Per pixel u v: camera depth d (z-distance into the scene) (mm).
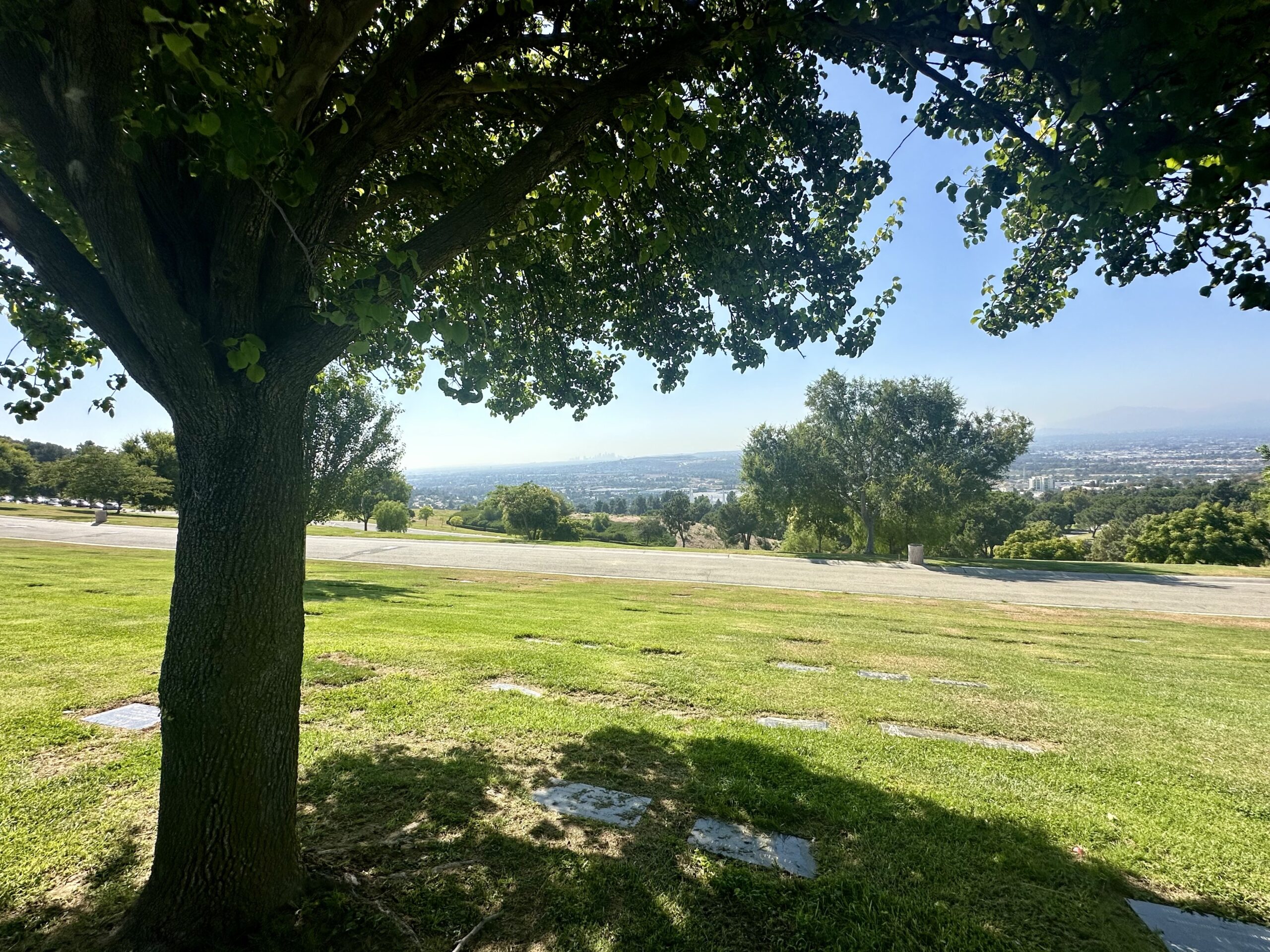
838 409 27031
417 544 27094
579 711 4797
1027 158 3111
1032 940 2283
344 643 6695
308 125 2162
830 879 2619
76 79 1556
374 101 2273
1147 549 33875
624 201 3955
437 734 4176
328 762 3639
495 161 4211
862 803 3340
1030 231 4398
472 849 2793
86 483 37219
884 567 21875
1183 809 3418
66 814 2961
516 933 2244
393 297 2318
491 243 3588
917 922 2357
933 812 3283
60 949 2086
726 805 3270
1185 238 2758
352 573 17375
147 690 4715
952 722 4930
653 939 2227
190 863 2090
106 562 15633
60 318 3074
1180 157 1848
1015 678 6652
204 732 2078
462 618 9188
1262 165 1730
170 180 2010
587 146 2756
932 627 10461
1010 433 25688
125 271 1772
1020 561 24047
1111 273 3285
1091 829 3145
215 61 1580
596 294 4887
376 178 3859
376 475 17031
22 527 27703
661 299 4680
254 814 2162
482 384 4578
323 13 1722
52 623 7027
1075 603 14445
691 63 2615
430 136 3719
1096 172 2156
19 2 1464
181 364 1950
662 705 5102
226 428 2100
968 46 2418
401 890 2465
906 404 26375
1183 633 10742
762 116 3342
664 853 2805
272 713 2211
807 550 32094
